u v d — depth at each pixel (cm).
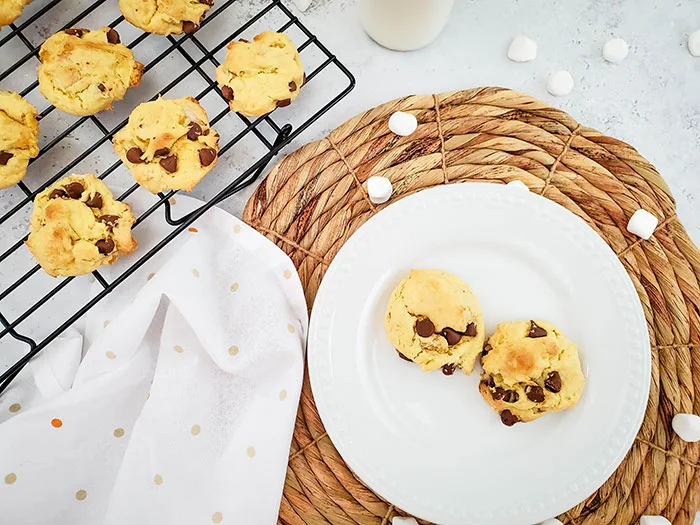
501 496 40
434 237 42
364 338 42
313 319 41
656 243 43
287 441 41
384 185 43
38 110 45
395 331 40
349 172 44
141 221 43
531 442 41
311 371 41
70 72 41
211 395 43
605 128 47
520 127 44
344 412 41
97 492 42
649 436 42
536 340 40
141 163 40
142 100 46
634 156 43
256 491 41
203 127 41
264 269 43
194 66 43
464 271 42
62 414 41
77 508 42
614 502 42
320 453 43
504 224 41
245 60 41
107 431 43
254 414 42
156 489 41
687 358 42
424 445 41
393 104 44
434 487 40
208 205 41
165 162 40
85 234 40
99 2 42
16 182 42
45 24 45
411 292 40
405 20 42
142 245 44
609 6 47
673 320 43
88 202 40
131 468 41
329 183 44
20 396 44
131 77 42
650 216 42
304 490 42
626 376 40
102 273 44
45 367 43
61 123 45
